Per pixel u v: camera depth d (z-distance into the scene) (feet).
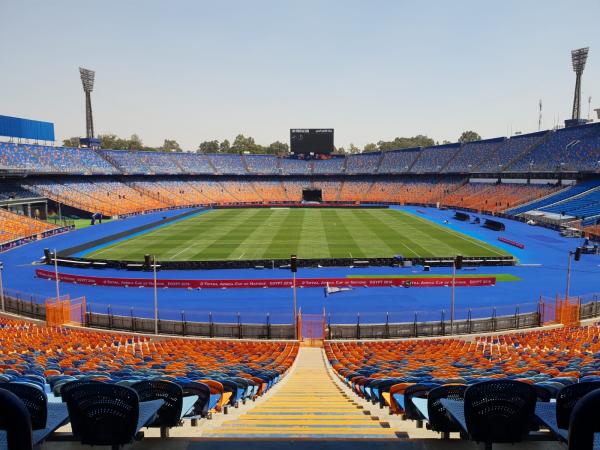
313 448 16.20
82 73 370.94
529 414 14.92
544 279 142.51
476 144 398.42
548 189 291.38
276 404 38.34
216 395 32.63
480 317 108.58
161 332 98.63
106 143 650.43
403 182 415.03
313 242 197.77
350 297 126.11
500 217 286.05
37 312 110.93
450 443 17.17
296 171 450.71
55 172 297.94
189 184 407.85
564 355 58.90
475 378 30.83
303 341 93.45
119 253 176.86
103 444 15.46
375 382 37.35
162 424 19.17
